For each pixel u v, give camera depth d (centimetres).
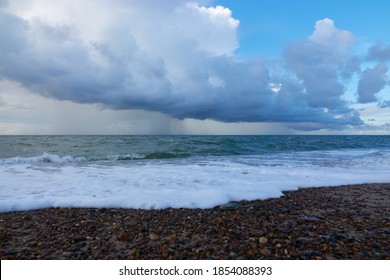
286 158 1577
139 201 564
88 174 916
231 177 870
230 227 434
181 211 520
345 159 1509
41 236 396
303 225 447
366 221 472
